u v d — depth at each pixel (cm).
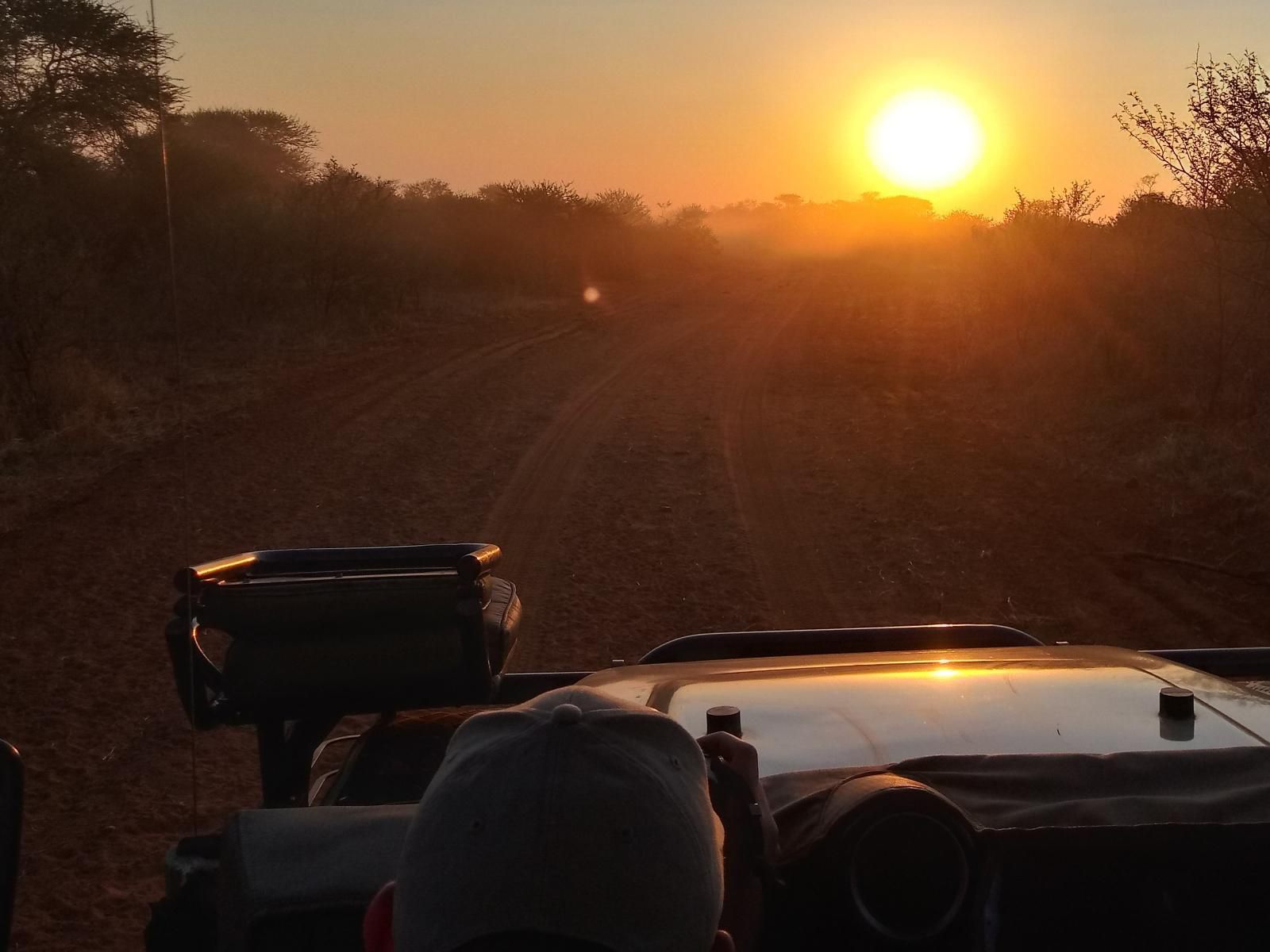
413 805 215
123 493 1072
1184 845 158
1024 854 158
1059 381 1535
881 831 158
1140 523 939
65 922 423
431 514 1034
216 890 212
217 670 295
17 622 760
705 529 998
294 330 2092
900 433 1361
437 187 4734
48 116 2009
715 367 1927
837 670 238
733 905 146
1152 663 242
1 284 1384
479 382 1719
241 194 2686
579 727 98
